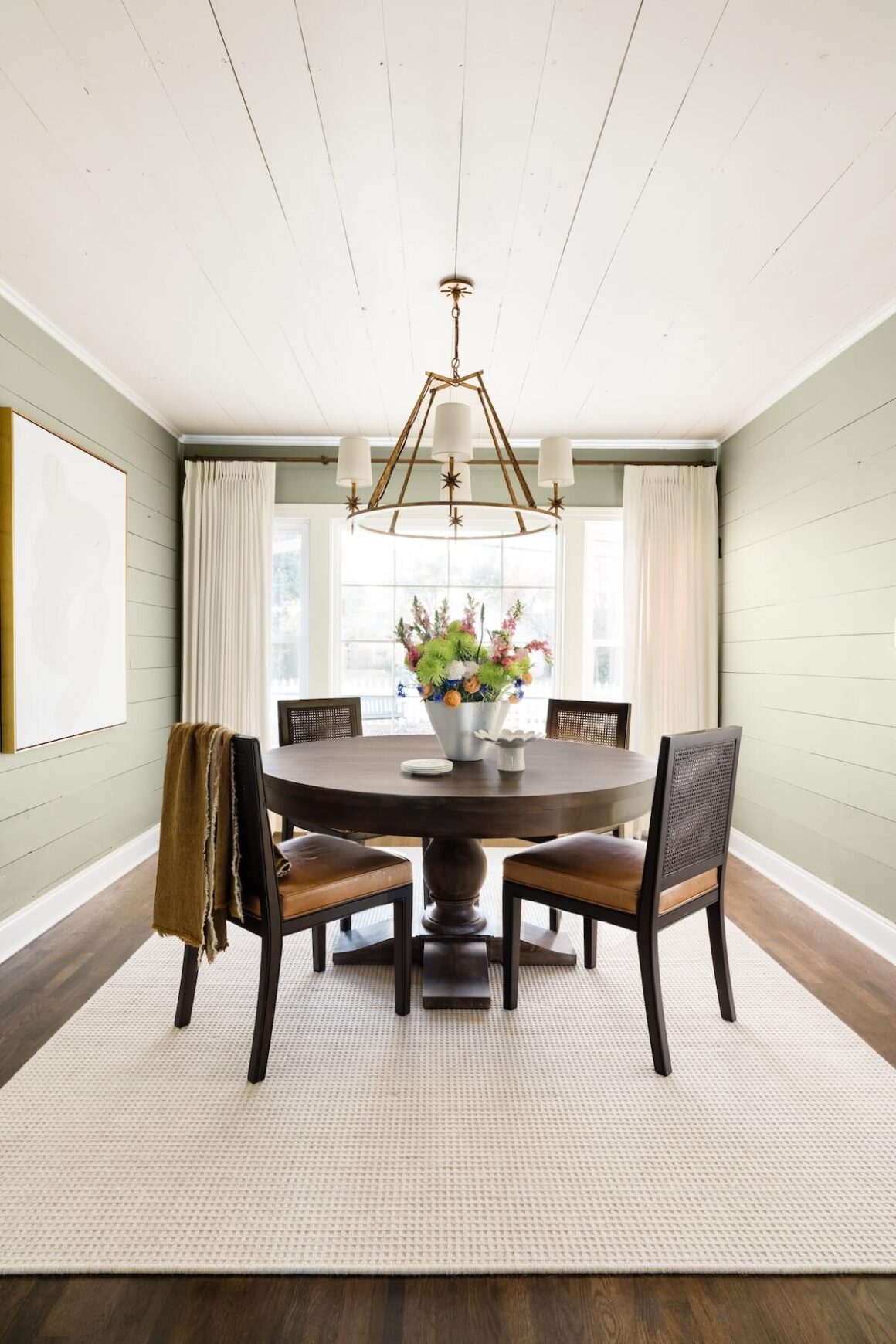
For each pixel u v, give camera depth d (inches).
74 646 121.5
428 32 61.5
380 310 111.7
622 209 86.3
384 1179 62.1
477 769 97.1
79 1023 87.6
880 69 65.5
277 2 58.6
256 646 171.6
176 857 80.4
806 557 133.9
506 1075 77.7
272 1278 53.1
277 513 177.9
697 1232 56.9
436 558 183.9
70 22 60.6
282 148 75.7
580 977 100.8
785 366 132.8
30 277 102.5
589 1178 62.5
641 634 171.9
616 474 178.4
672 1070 78.8
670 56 64.1
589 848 91.7
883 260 97.7
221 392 147.6
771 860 146.5
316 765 98.5
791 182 81.5
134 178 80.9
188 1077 76.8
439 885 106.6
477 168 79.0
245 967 103.8
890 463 109.5
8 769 106.4
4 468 103.0
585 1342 48.5
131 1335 48.7
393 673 184.1
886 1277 53.7
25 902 111.1
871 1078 77.6
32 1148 65.6
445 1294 52.0
